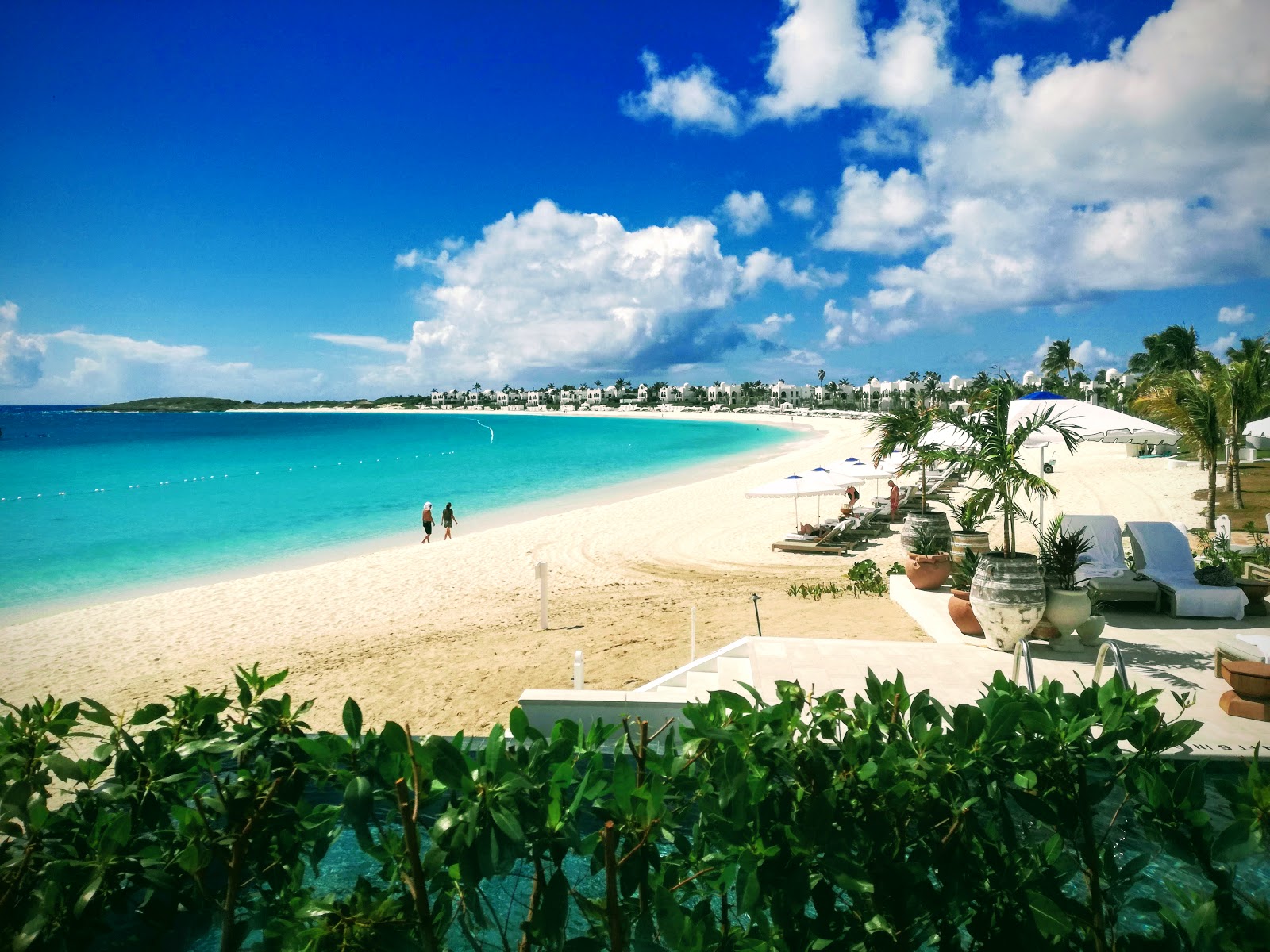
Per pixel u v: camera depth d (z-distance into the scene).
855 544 18.06
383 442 81.06
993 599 8.02
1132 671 7.43
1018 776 2.15
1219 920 1.99
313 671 10.27
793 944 2.04
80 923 2.04
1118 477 27.00
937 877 2.15
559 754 2.06
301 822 2.35
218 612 14.23
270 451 66.69
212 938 2.94
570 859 3.92
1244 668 6.27
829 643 8.69
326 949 1.93
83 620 13.86
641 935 2.00
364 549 21.83
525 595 14.38
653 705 6.59
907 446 14.48
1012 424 10.45
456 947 2.78
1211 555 11.02
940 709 2.35
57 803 4.43
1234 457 20.50
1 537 23.91
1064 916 2.07
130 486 37.84
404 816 1.83
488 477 40.78
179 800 2.36
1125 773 2.28
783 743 2.13
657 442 73.62
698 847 2.22
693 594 13.65
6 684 10.52
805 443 66.25
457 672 9.78
